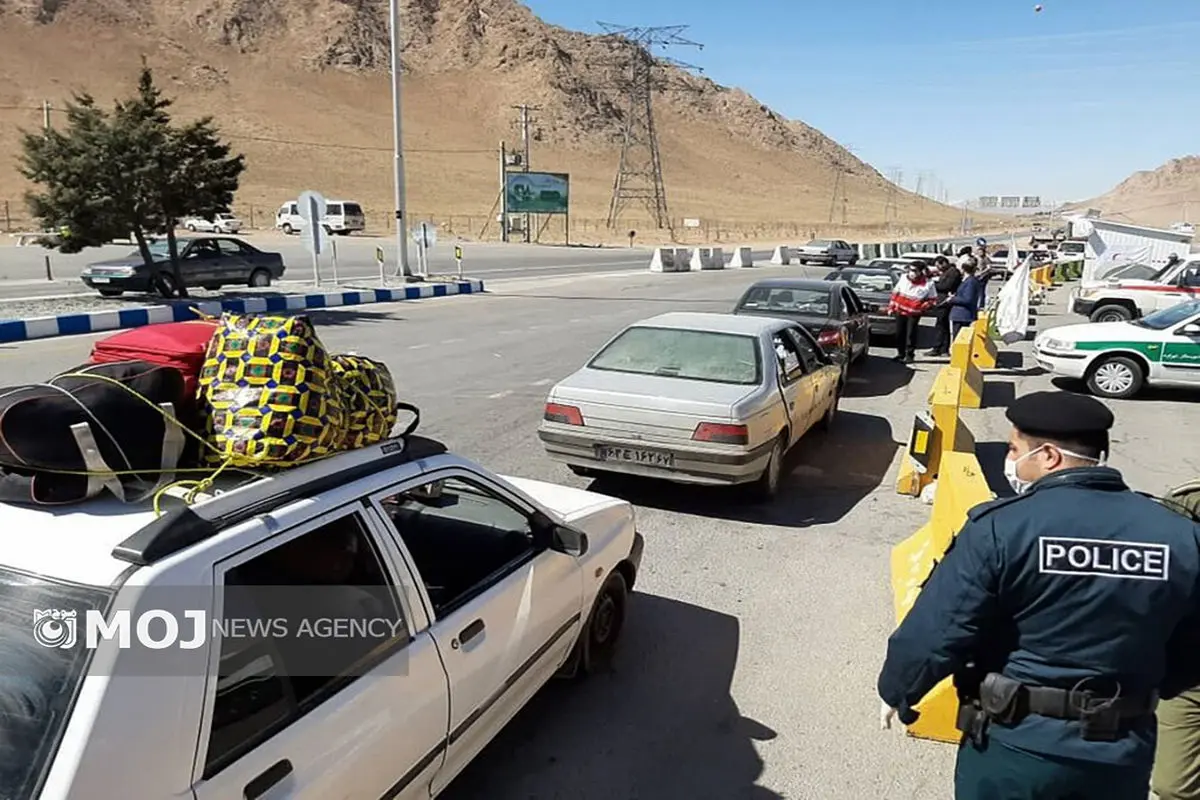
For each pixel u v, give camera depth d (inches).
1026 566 86.7
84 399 94.4
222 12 5846.5
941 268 719.1
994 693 89.7
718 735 155.3
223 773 84.8
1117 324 504.4
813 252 1723.7
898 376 536.4
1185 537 86.8
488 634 126.7
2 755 75.9
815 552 241.1
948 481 187.5
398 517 127.3
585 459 268.1
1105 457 95.0
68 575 83.4
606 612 175.9
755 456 257.9
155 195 668.1
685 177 6127.0
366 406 119.6
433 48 6619.1
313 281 979.3
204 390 106.7
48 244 669.9
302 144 4237.2
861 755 150.9
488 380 459.2
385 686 105.0
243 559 91.4
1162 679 92.8
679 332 298.7
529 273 1283.2
